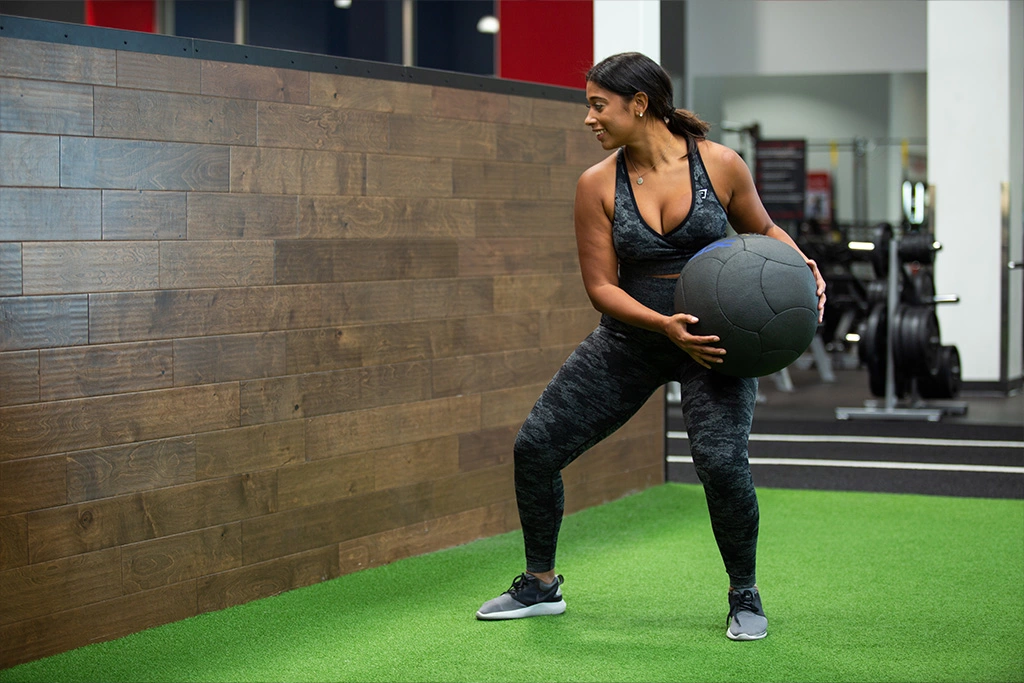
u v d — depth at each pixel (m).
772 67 10.37
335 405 3.57
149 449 3.06
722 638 3.03
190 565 3.19
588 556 3.89
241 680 2.73
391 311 3.73
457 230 3.96
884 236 7.11
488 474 4.17
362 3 10.13
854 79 15.06
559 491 3.16
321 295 3.50
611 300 2.88
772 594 3.45
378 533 3.76
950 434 6.63
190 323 3.13
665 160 2.90
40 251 2.79
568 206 4.45
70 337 2.86
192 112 3.10
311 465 3.51
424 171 3.81
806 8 10.28
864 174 12.62
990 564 3.80
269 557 3.41
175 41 3.05
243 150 3.24
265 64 3.29
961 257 8.42
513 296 4.21
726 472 2.86
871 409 7.38
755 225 3.02
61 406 2.85
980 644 2.98
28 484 2.80
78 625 2.93
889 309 7.15
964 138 8.37
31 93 2.75
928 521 4.45
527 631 3.10
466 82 3.96
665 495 4.87
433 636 3.06
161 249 3.05
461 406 4.02
